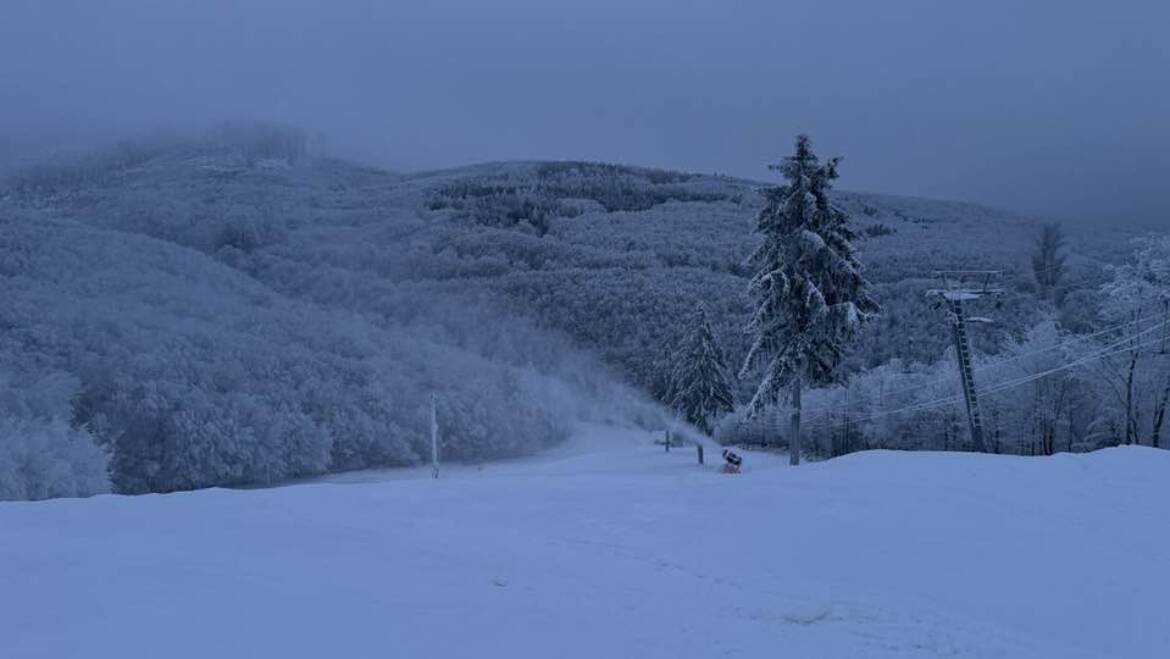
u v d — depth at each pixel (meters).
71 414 54.88
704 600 7.55
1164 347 36.84
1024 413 45.75
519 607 6.77
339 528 9.67
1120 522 11.05
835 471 14.65
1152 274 37.25
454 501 12.13
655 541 9.88
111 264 82.94
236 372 68.06
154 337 68.50
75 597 6.05
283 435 65.75
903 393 57.25
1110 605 8.09
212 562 7.40
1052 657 6.61
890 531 10.43
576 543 9.73
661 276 108.75
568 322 103.56
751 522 10.91
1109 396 39.62
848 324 26.34
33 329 62.34
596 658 5.75
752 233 27.97
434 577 7.57
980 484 13.23
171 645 5.20
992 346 54.12
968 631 7.04
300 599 6.36
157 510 10.50
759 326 27.98
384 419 73.75
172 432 59.91
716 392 54.38
